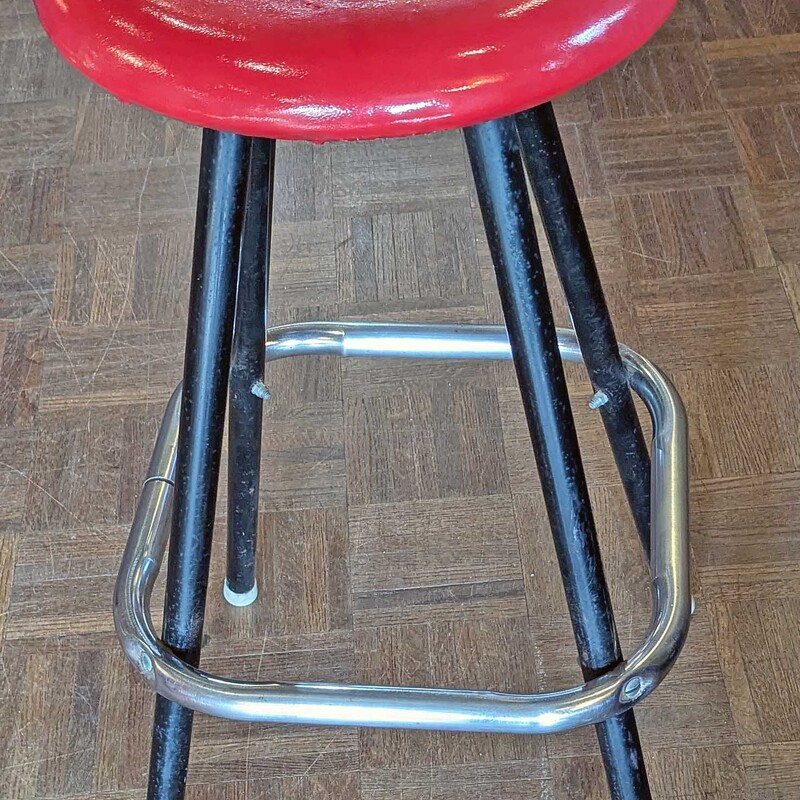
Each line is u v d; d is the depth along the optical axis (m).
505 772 0.93
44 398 1.17
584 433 1.12
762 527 1.05
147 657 0.62
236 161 0.49
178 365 1.20
